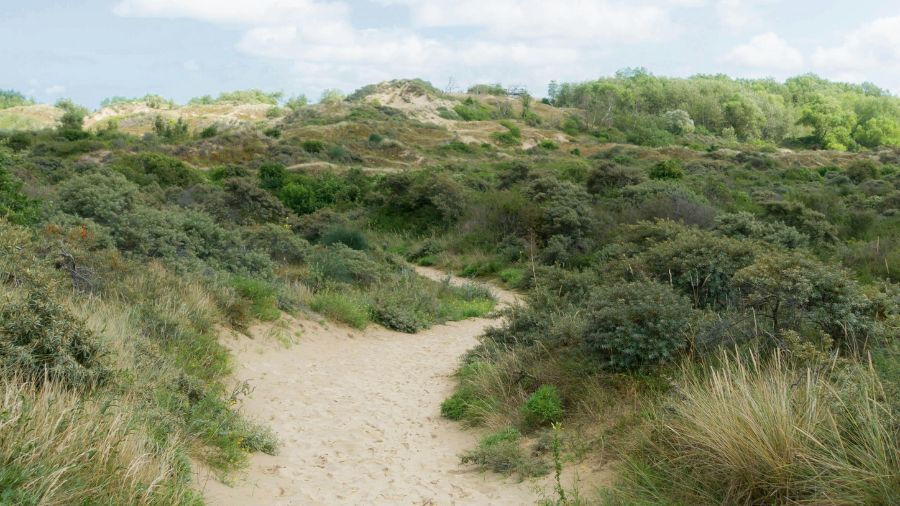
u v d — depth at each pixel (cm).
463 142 6303
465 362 954
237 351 894
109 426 389
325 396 810
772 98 14462
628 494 431
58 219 1023
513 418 641
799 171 4309
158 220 1184
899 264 1388
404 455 609
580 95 11394
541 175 3123
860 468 350
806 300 577
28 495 293
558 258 2006
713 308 857
